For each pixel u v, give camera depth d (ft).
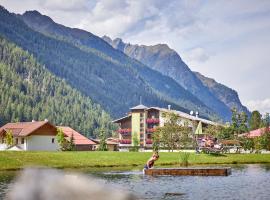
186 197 101.60
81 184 33.30
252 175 168.25
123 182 136.05
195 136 372.79
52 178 33.32
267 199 98.94
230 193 109.70
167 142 346.54
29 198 32.01
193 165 231.91
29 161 202.80
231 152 344.08
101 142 408.46
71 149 335.67
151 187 122.21
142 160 233.14
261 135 361.30
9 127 367.04
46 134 342.03
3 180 132.87
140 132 516.32
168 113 371.76
